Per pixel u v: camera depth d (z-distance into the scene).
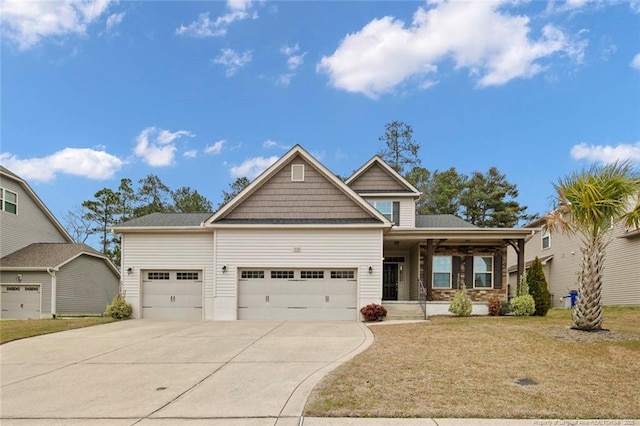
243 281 16.52
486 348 8.58
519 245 17.12
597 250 9.91
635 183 9.45
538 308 15.17
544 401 5.42
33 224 24.73
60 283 22.12
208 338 10.84
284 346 9.52
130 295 17.09
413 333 10.86
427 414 4.96
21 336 11.66
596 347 8.40
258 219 17.02
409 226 20.69
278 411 5.16
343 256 16.34
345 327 12.86
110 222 39.12
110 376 7.17
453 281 19.20
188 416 5.06
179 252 17.20
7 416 5.20
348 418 4.88
